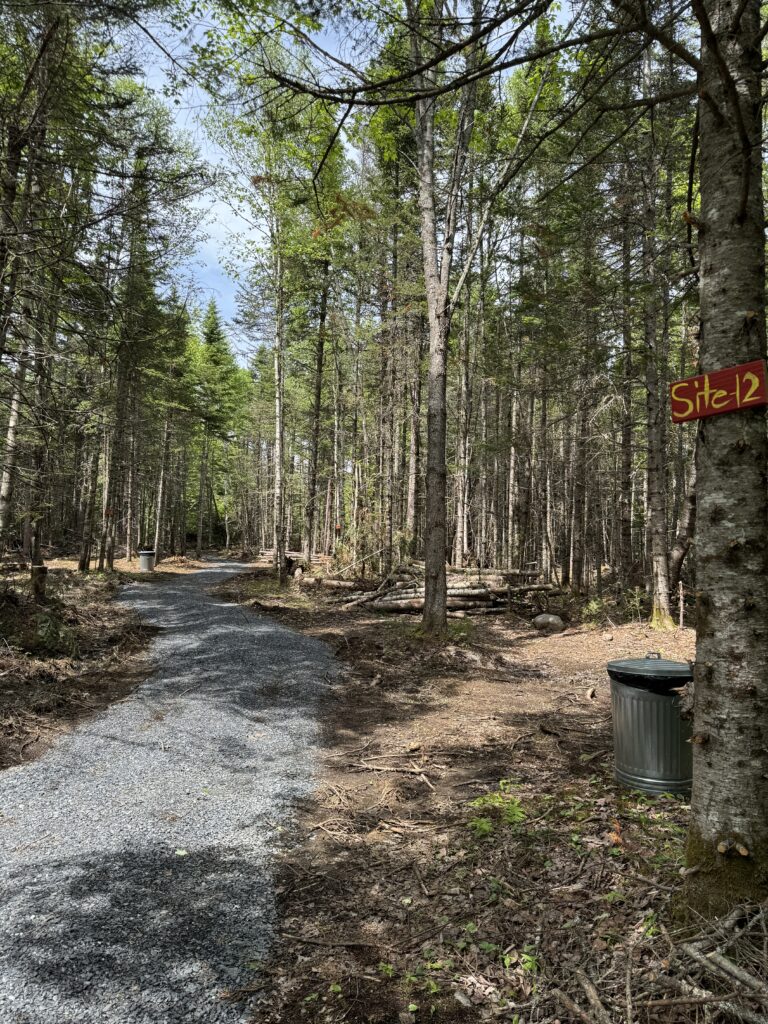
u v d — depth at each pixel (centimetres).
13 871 332
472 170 1012
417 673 853
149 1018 230
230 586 1723
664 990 217
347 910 307
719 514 247
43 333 764
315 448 2045
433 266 1007
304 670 827
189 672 785
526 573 1622
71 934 278
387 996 243
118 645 882
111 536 1859
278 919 300
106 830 388
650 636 1060
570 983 234
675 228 954
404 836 390
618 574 1627
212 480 4278
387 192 1466
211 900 314
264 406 2769
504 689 789
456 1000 239
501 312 1572
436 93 210
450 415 2264
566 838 352
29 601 926
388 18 241
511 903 294
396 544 1844
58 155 711
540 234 960
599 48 263
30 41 636
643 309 1024
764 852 238
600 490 2025
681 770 409
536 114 777
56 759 504
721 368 244
